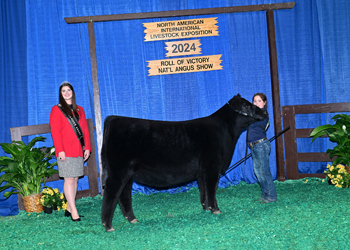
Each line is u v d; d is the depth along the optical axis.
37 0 4.84
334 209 3.27
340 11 5.12
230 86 5.18
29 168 4.19
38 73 4.86
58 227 3.35
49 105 4.89
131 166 3.04
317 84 5.20
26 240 2.97
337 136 4.47
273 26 5.05
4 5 4.69
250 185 5.00
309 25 5.19
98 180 5.04
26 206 4.14
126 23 5.03
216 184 3.36
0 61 4.65
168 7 5.07
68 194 3.53
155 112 5.09
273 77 5.07
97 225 3.35
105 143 3.09
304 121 5.23
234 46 5.17
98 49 4.99
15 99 4.72
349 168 4.39
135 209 4.02
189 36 5.07
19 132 4.49
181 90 5.12
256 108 3.49
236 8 5.02
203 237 2.71
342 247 2.36
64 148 3.43
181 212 3.73
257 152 3.69
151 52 5.08
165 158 3.12
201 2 5.13
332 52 5.14
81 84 4.99
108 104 5.02
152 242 2.68
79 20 4.81
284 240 2.54
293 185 4.72
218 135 3.36
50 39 4.89
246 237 2.65
